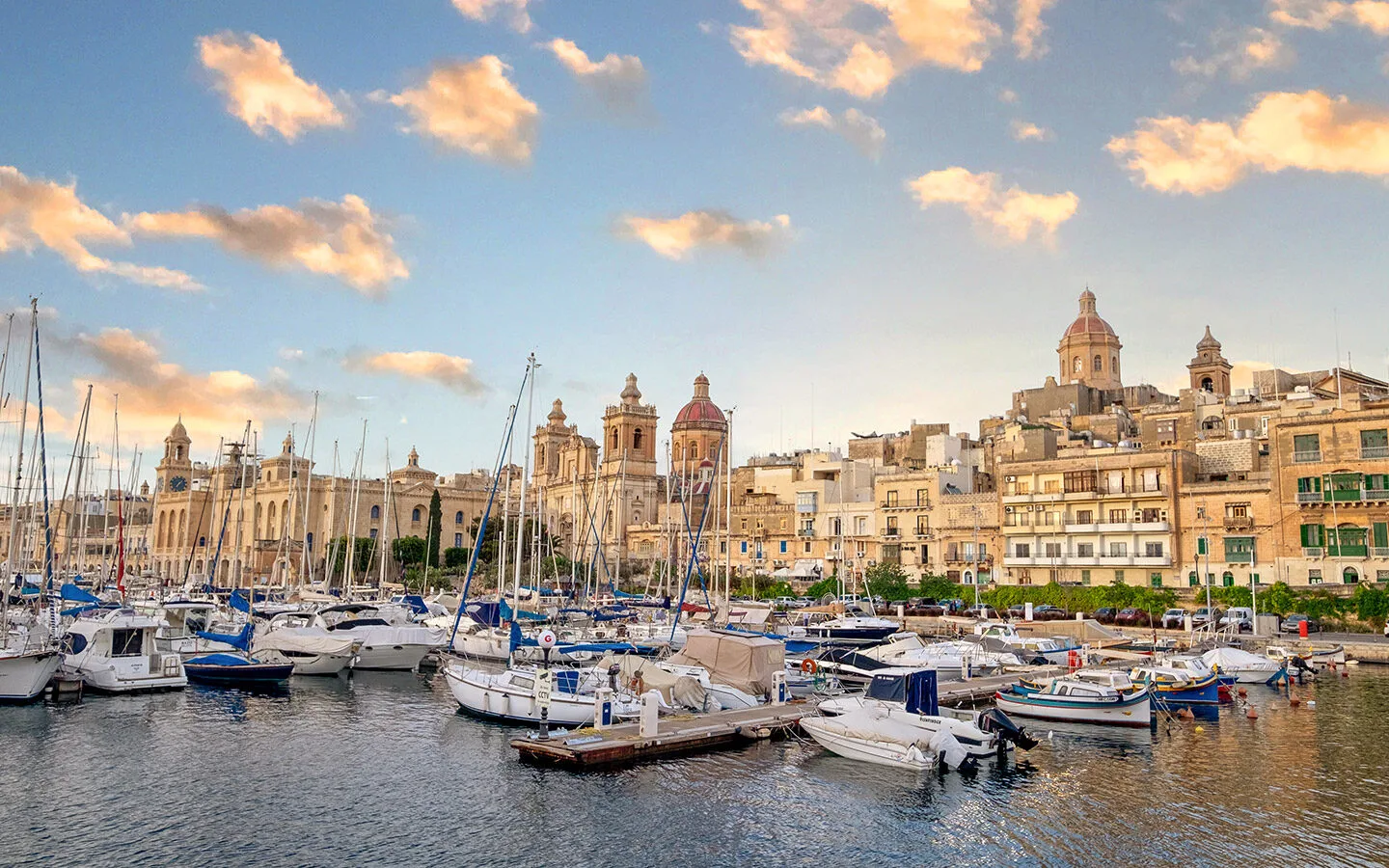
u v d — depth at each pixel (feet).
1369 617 256.32
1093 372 519.60
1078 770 128.26
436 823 104.99
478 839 100.48
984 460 429.79
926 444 435.53
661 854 97.60
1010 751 134.82
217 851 96.07
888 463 484.74
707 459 537.24
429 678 201.16
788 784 119.44
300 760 128.98
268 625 227.81
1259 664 202.08
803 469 451.94
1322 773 126.62
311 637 202.18
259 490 594.65
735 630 214.07
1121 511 328.49
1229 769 128.98
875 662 191.21
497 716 152.66
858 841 101.50
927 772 124.98
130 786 116.06
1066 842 101.40
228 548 611.88
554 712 145.48
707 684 158.92
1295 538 289.12
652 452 552.00
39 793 112.27
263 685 184.34
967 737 130.21
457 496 595.47
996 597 323.57
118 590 292.20
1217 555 306.55
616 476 507.30
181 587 364.58
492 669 172.55
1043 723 157.89
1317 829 104.88
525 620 235.61
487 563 441.27
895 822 107.04
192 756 130.00
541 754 126.82
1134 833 103.81
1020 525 349.00
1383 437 277.44
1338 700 182.80
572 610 258.78
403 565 486.79
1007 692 165.78
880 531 391.86
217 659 183.52
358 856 95.45
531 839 100.68
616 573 404.57
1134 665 192.03
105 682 169.27
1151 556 317.83
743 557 433.48
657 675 154.71
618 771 124.06
